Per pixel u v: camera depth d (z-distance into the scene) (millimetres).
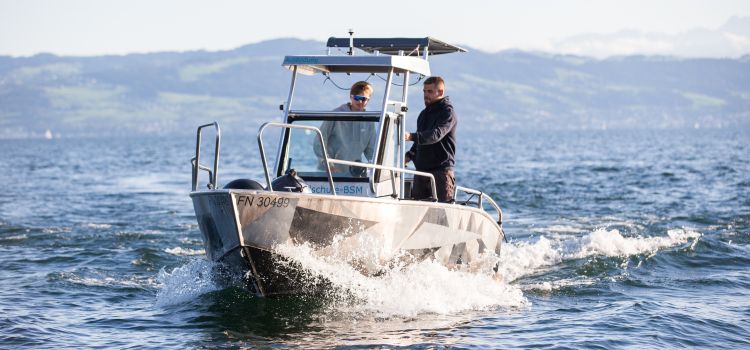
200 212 32406
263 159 29812
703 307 34781
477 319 32406
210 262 33625
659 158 197250
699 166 151750
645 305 34906
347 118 34562
